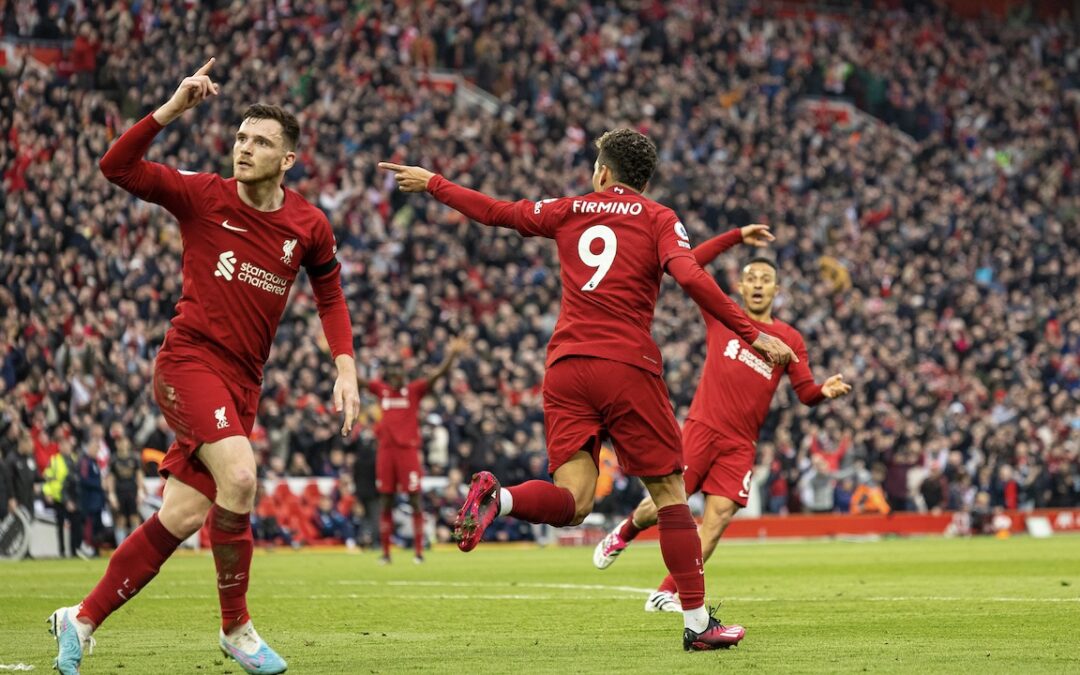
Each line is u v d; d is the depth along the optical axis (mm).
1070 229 91938
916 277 80188
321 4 76062
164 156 62469
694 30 92312
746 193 80375
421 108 74875
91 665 15945
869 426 69688
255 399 15445
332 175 67438
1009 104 100500
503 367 61812
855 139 91688
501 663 15703
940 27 104812
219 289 14984
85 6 68125
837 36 99750
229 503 14477
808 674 14500
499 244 69312
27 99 59938
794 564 40000
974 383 74500
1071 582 30734
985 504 67062
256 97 67625
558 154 76812
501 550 54250
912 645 17438
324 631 20156
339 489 54781
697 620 16750
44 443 47344
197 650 17625
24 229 55156
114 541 49031
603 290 16469
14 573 36969
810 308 73375
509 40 83188
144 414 51875
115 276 56938
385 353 58031
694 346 68625
